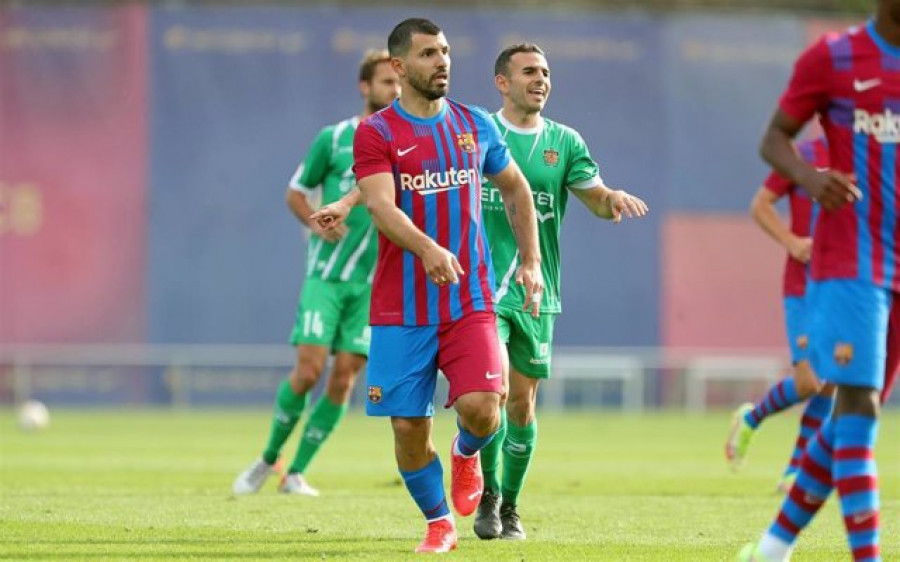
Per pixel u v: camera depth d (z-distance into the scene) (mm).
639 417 91375
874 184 21422
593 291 95562
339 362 39562
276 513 33594
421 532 29750
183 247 93875
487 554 25797
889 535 29750
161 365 94000
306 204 40125
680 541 28641
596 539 28922
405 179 25297
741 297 96938
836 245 21531
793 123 21672
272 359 94312
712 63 96562
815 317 21750
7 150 93375
